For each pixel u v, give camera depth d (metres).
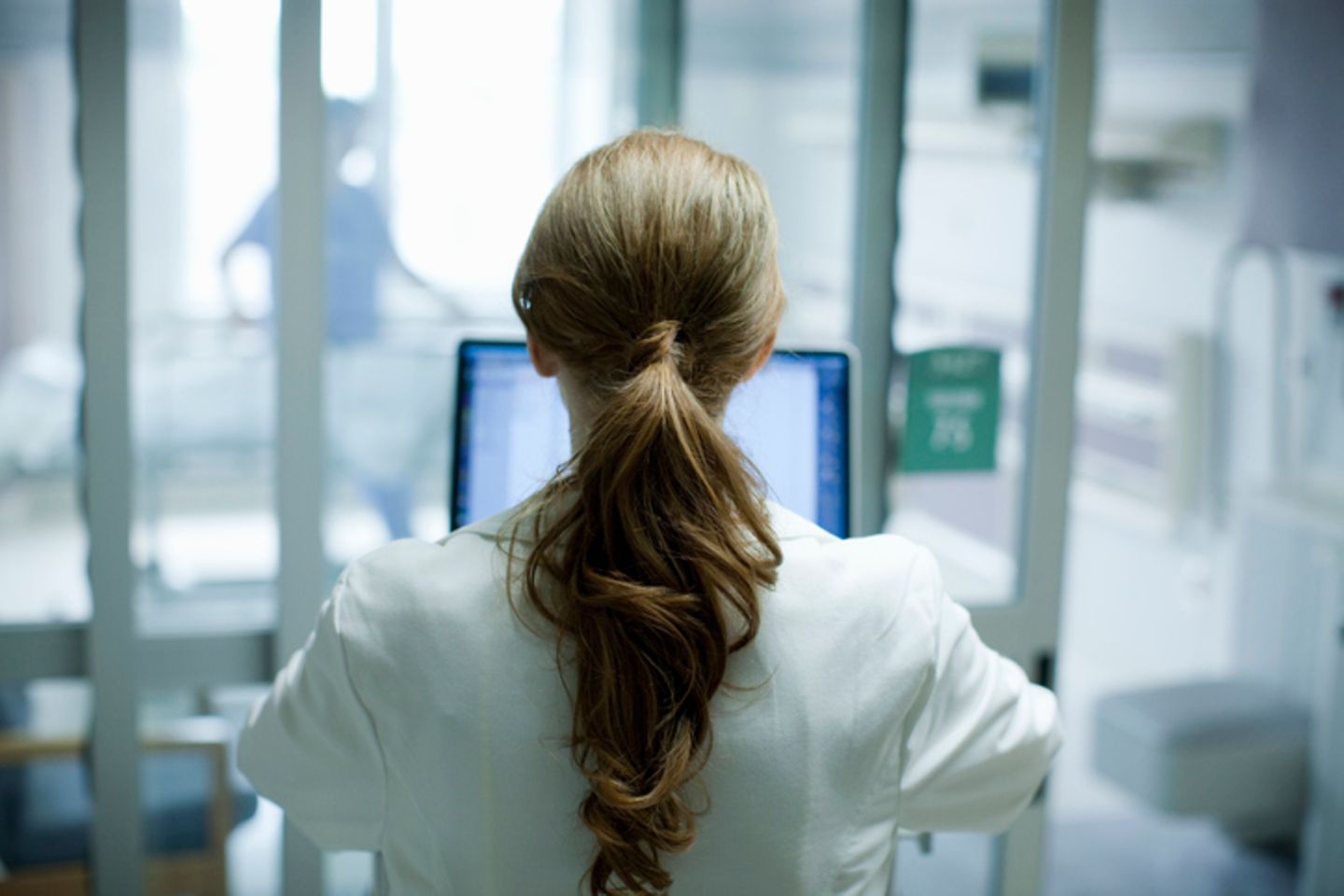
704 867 0.83
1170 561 4.07
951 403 2.03
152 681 1.90
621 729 0.79
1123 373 4.26
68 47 2.02
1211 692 3.42
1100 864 3.31
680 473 0.78
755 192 0.85
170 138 1.98
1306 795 3.26
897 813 0.91
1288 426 3.59
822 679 0.85
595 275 0.81
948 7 2.06
